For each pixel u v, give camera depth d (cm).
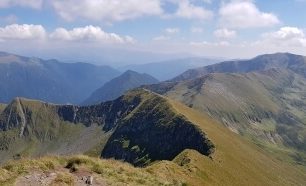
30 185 2347
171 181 3416
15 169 2541
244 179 10725
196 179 5353
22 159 2741
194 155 8712
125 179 2841
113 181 2717
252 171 13638
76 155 3006
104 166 2962
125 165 3259
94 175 2744
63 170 2748
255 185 11112
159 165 5072
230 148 16125
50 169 2695
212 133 18162
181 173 5312
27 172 2531
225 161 12475
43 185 2378
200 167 7700
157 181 3098
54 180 2483
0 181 2320
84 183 2558
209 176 7350
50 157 2895
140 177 3041
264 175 14500
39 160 2758
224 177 8362
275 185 13900
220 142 16438
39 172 2584
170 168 5244
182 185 3497
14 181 2345
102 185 2594
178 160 8356
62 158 2920
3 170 2481
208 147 14988
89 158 2994
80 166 2834
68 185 2450
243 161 14762
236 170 11656
